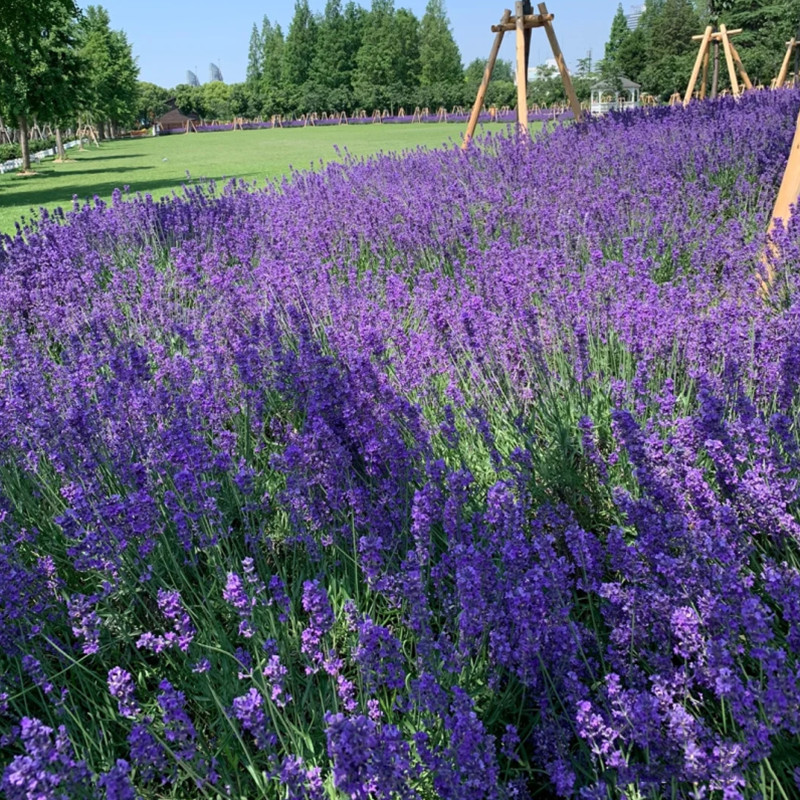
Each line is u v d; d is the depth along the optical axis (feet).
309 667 6.47
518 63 44.86
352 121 269.64
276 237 22.52
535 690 6.62
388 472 9.37
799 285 14.02
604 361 12.21
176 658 7.86
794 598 5.89
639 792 5.42
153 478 9.54
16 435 10.48
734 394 9.78
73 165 114.21
